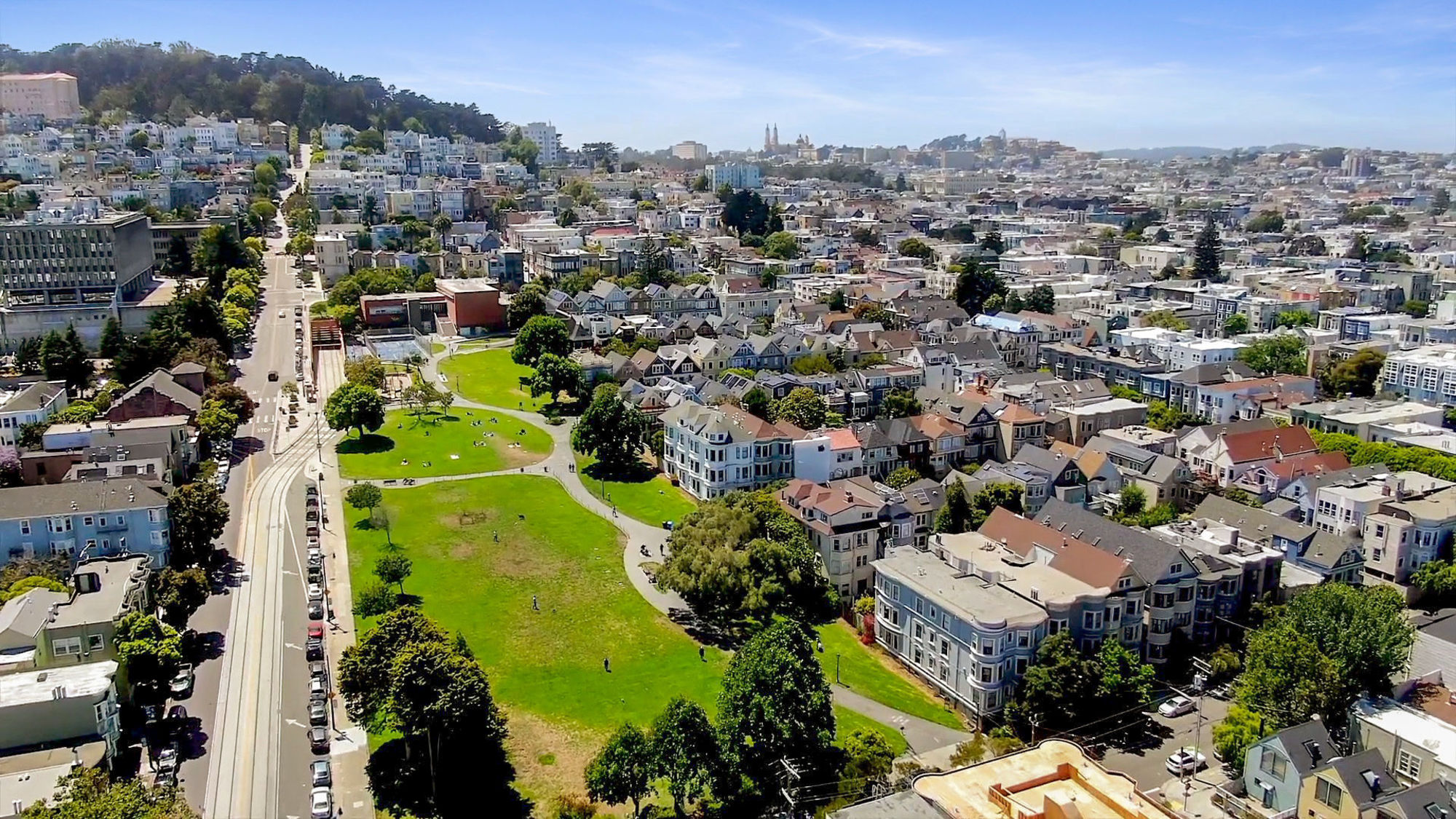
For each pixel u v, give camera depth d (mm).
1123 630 121625
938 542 141125
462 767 102938
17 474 159625
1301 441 182875
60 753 90875
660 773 93812
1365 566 148250
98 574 116125
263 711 111000
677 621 136875
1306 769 95750
